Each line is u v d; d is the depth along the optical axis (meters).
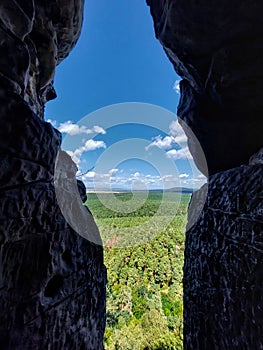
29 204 2.47
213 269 4.64
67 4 4.37
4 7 2.12
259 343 2.70
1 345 2.15
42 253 2.81
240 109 5.74
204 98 6.23
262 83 5.07
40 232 2.78
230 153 6.36
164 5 5.52
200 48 5.23
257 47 4.71
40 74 4.29
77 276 3.73
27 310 2.48
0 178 2.02
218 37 4.88
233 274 3.60
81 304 3.83
